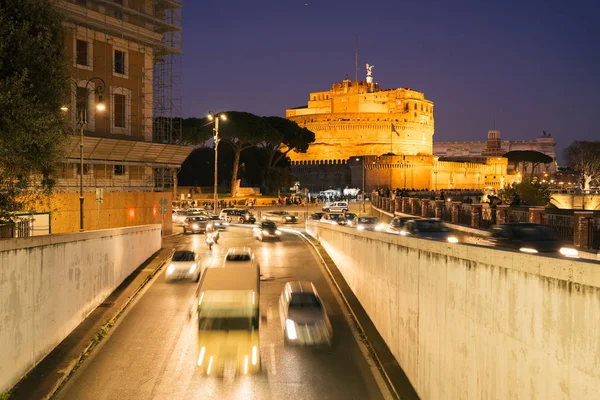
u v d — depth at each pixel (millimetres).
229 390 12812
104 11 41719
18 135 15922
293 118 182000
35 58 17734
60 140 18672
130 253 27594
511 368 7484
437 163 148000
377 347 15656
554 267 6430
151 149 44344
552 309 6477
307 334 16125
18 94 16047
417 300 12195
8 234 20656
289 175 108688
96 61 40844
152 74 46625
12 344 11977
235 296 15523
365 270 19875
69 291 16469
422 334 11750
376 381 13398
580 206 92000
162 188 49406
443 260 10344
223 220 66875
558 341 6340
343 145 176125
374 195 87375
